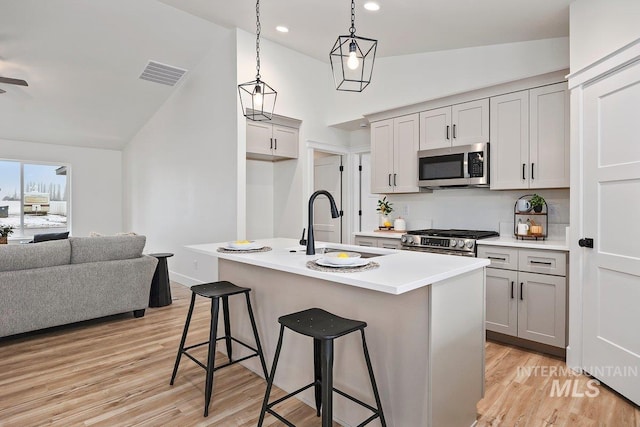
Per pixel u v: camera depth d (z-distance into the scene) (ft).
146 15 12.80
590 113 7.84
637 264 6.77
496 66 11.94
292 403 7.16
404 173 13.20
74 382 7.88
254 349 7.77
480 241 10.36
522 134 10.40
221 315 9.47
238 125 13.51
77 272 10.96
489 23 10.12
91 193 22.61
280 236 16.85
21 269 10.18
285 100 14.93
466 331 6.14
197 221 15.87
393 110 13.39
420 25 10.64
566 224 10.60
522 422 6.44
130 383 7.84
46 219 21.21
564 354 9.02
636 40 6.66
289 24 12.28
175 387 7.70
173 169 17.65
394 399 5.74
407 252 7.56
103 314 11.49
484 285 6.66
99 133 20.75
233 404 7.07
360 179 17.46
